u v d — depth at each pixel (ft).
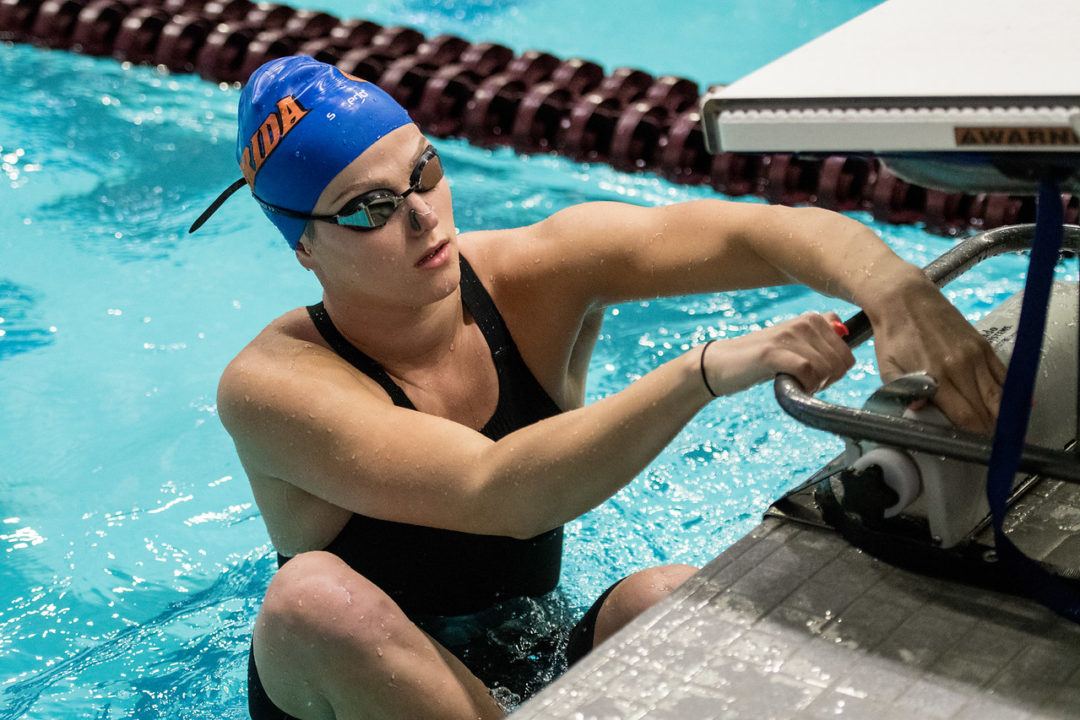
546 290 5.49
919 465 3.70
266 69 5.14
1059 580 3.59
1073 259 9.20
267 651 4.86
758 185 11.86
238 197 11.69
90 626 6.75
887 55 3.54
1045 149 3.14
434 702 4.67
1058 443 4.51
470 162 12.59
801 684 3.35
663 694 3.36
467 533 5.41
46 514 7.75
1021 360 3.32
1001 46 3.45
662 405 3.99
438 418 4.76
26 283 10.32
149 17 14.96
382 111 4.93
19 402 8.90
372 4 17.72
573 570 6.71
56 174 12.09
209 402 8.87
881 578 3.74
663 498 7.54
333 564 4.86
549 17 17.26
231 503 7.82
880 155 3.47
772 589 3.73
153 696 6.19
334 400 4.86
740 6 17.39
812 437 8.12
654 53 15.92
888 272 4.09
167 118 13.33
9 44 15.29
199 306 10.01
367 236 4.87
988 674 3.33
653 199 11.74
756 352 3.77
